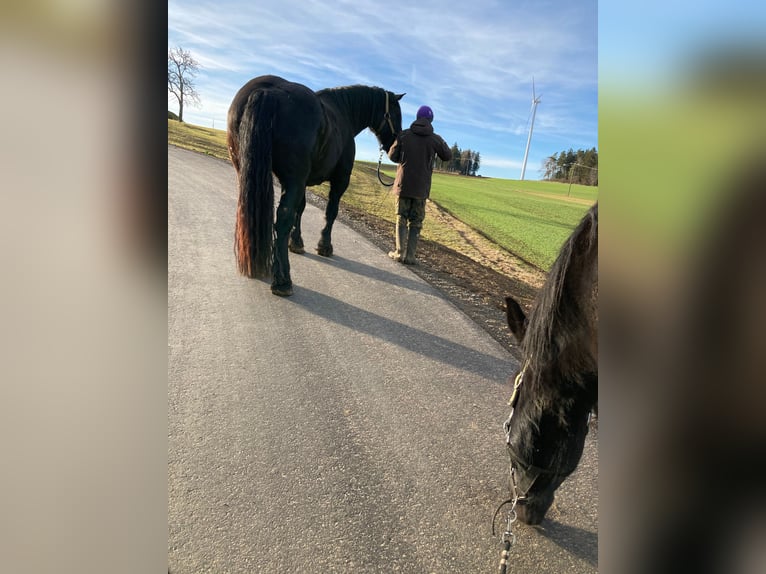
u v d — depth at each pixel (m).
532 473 1.45
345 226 7.59
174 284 4.35
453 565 1.75
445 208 10.46
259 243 3.75
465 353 3.50
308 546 1.78
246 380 2.87
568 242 1.20
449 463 2.29
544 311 1.27
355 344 3.49
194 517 1.86
